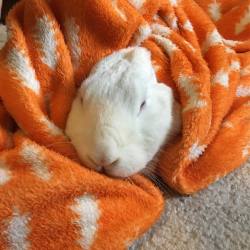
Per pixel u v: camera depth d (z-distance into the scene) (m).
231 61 0.32
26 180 0.22
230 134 0.27
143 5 0.30
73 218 0.22
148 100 0.25
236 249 0.24
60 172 0.22
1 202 0.21
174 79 0.28
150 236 0.24
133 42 0.29
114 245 0.22
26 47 0.26
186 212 0.26
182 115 0.26
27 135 0.25
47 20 0.26
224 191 0.27
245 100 0.30
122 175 0.24
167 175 0.26
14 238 0.21
